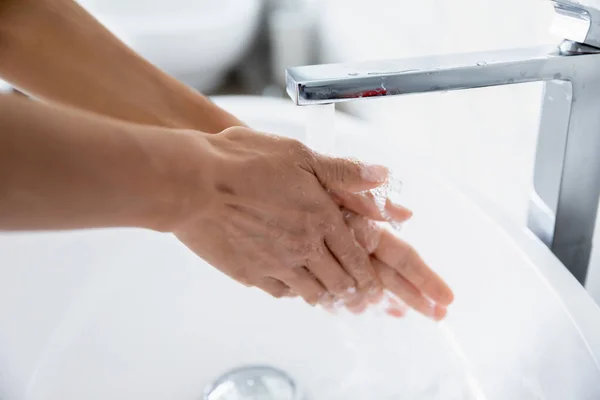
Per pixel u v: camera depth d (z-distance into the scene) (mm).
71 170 328
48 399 512
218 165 403
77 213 342
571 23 418
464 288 561
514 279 502
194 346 568
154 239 651
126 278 623
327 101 385
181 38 1340
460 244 572
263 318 597
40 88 542
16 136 311
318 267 497
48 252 591
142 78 551
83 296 596
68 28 527
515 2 612
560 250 503
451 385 511
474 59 420
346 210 501
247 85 1620
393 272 525
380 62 417
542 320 461
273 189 433
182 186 383
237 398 510
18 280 565
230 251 460
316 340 573
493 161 694
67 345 558
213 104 571
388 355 547
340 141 712
